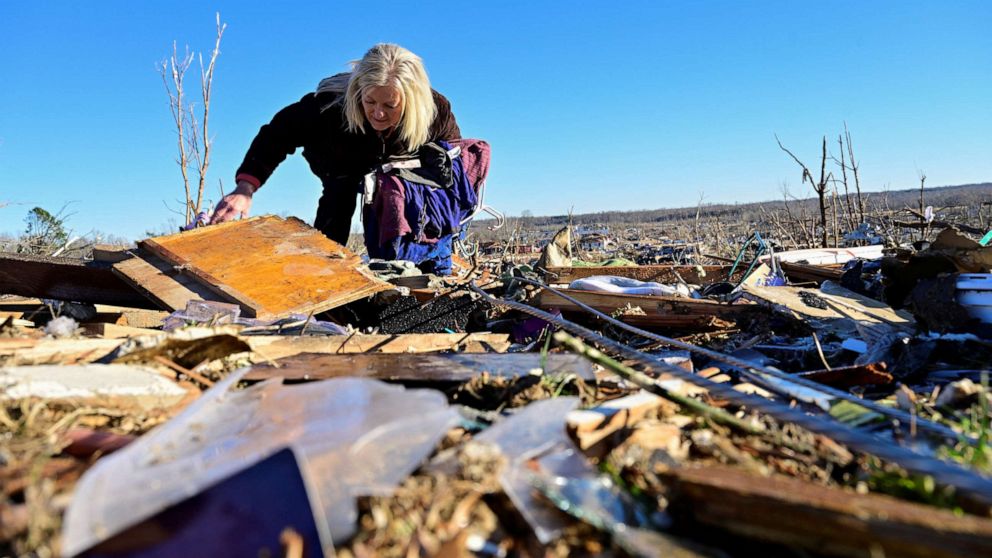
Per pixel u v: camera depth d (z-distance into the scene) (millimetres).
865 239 11273
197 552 1216
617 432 1872
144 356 2287
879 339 3529
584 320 4918
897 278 4008
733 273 6508
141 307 4422
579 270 7012
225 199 5418
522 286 5160
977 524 1212
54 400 1948
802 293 4703
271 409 1847
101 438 1735
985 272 3666
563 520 1438
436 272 6285
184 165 8117
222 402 1946
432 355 2793
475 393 2334
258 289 4012
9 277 4562
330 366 2617
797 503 1322
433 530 1385
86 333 3217
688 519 1481
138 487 1325
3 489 1405
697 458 1800
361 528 1374
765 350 3771
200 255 4254
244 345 2439
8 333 2967
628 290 5109
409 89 5562
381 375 2480
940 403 2336
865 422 2188
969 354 3203
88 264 4359
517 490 1493
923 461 1589
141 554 1208
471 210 6371
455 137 6453
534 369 2525
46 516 1271
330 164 6039
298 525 1268
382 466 1498
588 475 1590
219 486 1326
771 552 1386
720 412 1992
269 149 5688
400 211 5680
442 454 1636
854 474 1747
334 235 6305
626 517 1469
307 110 5762
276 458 1382
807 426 1828
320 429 1652
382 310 4492
